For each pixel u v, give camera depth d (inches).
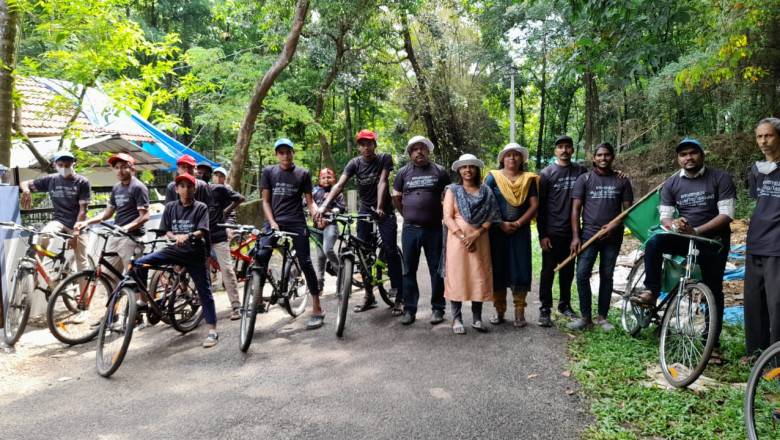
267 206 216.1
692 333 156.0
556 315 234.1
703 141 548.4
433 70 902.4
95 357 191.2
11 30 259.0
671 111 629.9
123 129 493.0
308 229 225.5
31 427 135.6
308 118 752.3
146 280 195.5
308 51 741.9
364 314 242.4
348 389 156.0
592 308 245.3
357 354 186.9
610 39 274.5
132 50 345.4
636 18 262.2
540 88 1302.9
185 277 216.5
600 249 211.9
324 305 263.4
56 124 433.1
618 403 143.7
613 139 810.2
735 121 543.2
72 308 209.8
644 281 178.1
